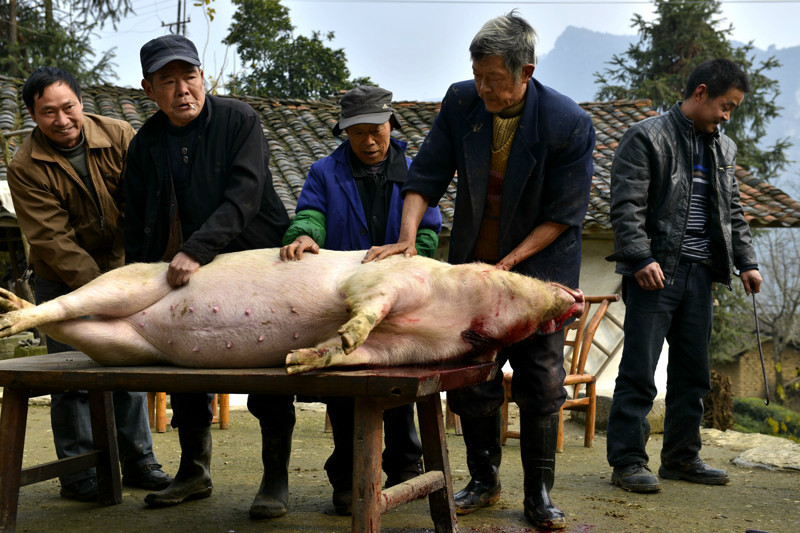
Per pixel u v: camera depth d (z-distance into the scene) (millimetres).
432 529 3688
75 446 4207
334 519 3805
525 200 3652
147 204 3848
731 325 24422
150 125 3865
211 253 3465
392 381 2697
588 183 3615
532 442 3729
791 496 4535
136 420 4422
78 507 4000
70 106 4008
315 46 23031
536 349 3705
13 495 3287
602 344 9883
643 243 4551
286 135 12125
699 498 4434
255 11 22766
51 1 22984
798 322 33125
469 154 3697
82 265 4055
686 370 4836
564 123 3557
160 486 4430
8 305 3219
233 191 3658
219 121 3787
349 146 4105
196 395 4031
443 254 9922
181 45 3607
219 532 3562
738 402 24203
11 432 3281
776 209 10367
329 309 3266
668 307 4684
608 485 4766
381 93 3885
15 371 3127
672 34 26984
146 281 3389
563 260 3689
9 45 21469
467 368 3164
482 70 3389
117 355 3379
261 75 22797
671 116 4742
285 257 3416
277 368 3279
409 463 4168
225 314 3287
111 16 22984
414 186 3807
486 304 3275
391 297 3068
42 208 4039
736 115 25531
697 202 4773
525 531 3637
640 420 4672
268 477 3865
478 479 4043
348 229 3986
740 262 5035
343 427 3857
